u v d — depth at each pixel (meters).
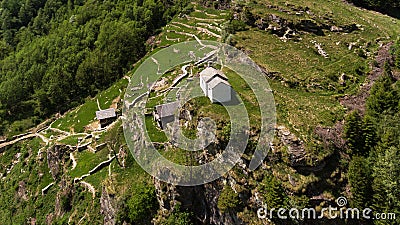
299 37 100.00
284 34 100.25
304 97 73.81
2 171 123.75
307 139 59.56
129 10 166.62
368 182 55.12
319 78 80.50
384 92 65.94
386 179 54.28
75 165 96.69
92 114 121.81
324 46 95.75
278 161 58.28
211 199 63.78
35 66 157.38
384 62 83.38
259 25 104.44
